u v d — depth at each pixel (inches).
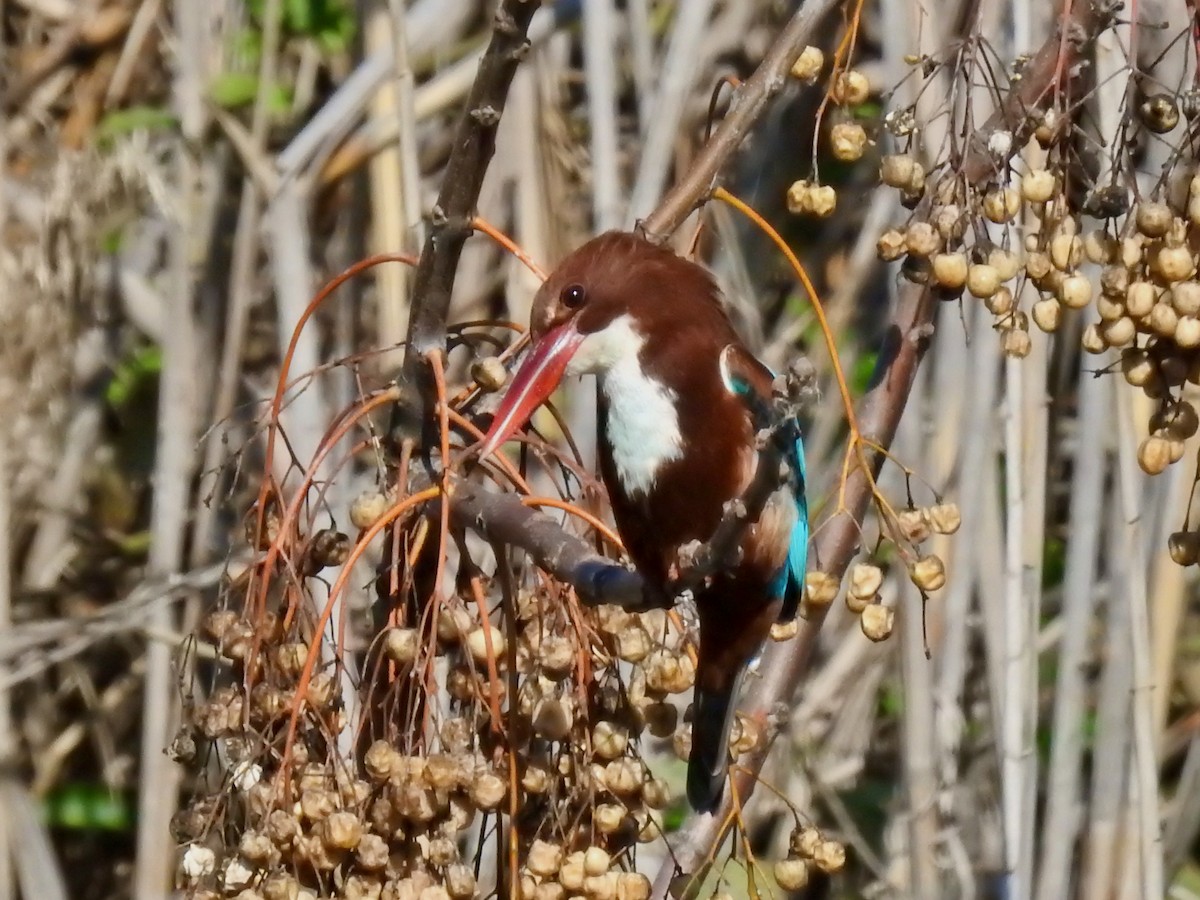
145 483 482.9
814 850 230.1
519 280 414.9
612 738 215.3
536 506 240.4
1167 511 379.2
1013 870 358.6
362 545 216.1
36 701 460.8
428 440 248.4
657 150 362.0
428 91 418.3
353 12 451.5
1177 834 407.2
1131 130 304.0
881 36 446.3
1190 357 230.2
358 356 244.5
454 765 204.4
